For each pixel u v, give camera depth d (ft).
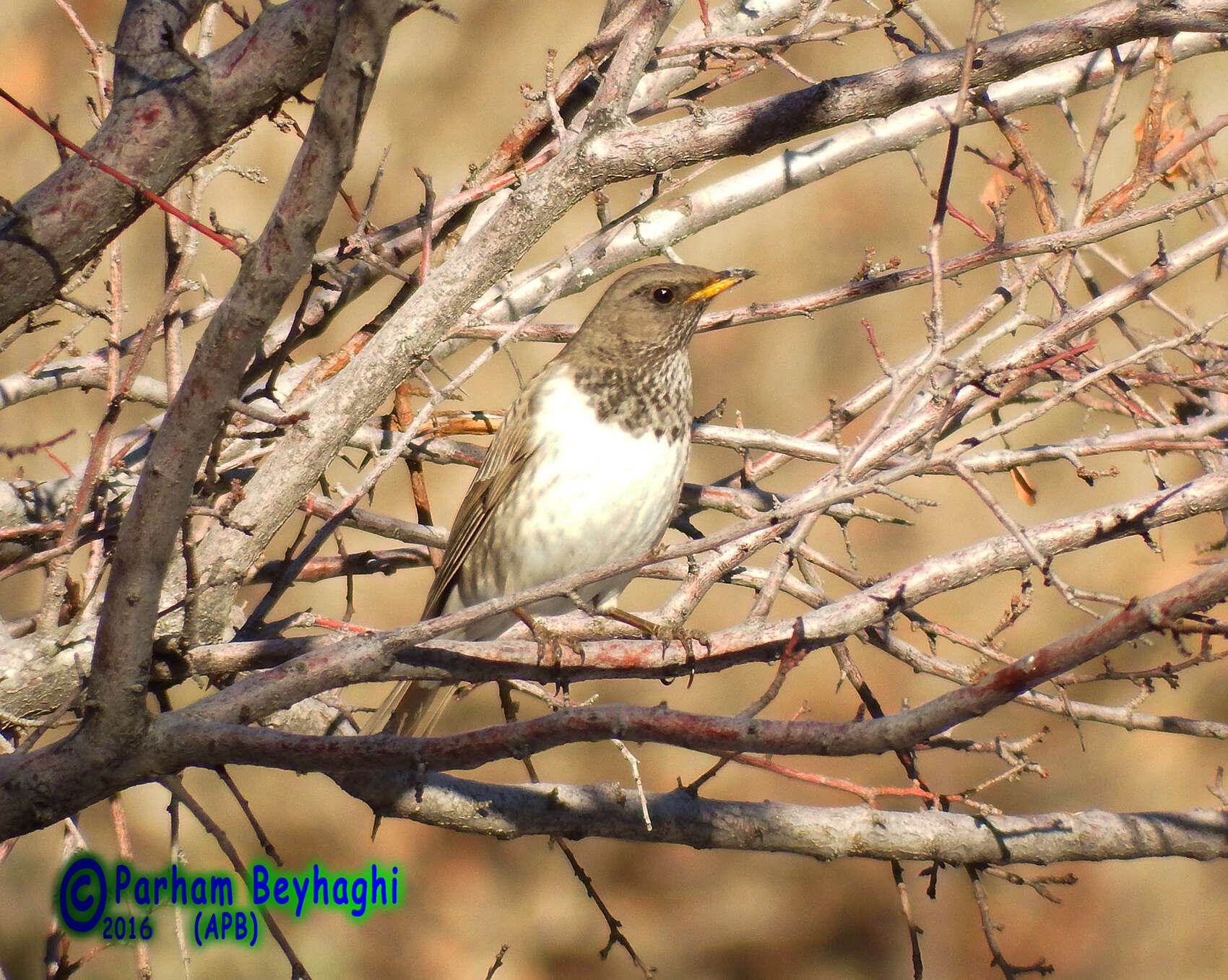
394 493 64.49
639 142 20.57
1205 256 25.13
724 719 16.71
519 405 29.89
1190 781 58.39
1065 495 62.08
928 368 19.72
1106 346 60.03
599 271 32.40
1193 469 61.00
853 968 59.98
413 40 69.21
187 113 20.30
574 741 17.16
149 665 17.69
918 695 61.57
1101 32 20.34
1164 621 15.07
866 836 24.97
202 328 53.78
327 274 22.59
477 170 27.96
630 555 29.60
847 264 67.10
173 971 54.49
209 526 22.21
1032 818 25.08
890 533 63.41
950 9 66.28
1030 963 58.70
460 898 61.52
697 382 66.49
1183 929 58.75
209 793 60.75
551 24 69.56
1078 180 30.63
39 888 56.03
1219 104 61.46
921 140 32.55
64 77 63.46
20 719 20.51
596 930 61.11
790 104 20.49
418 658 21.22
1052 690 46.47
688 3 44.70
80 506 21.02
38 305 21.30
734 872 63.26
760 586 26.94
